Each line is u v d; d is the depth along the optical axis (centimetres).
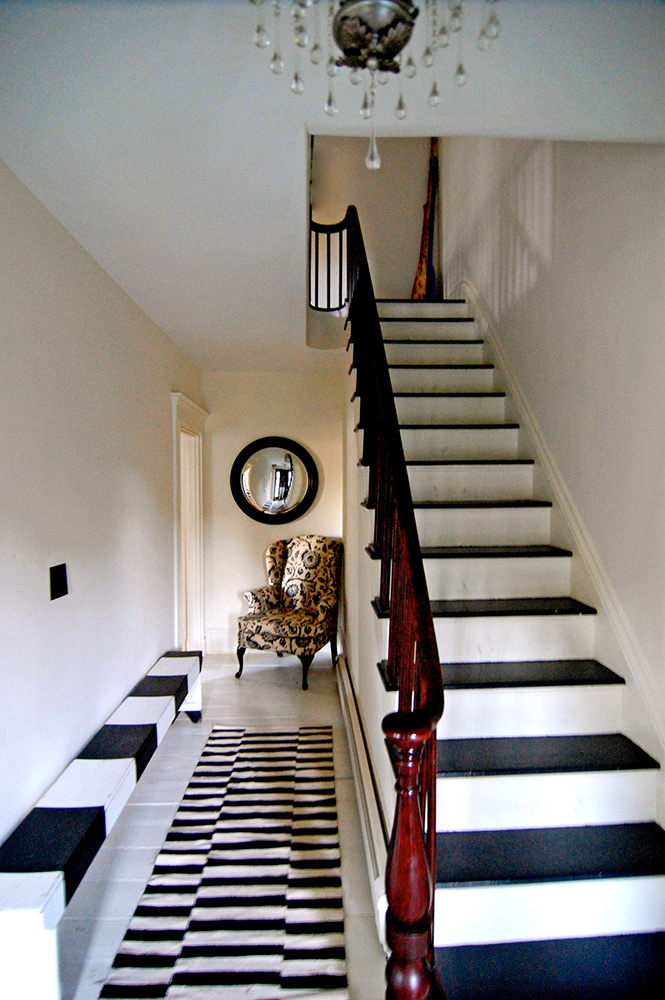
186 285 275
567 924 154
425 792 133
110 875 215
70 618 214
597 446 214
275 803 266
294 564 468
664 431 172
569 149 237
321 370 488
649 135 152
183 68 129
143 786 280
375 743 230
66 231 215
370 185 517
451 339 378
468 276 409
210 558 503
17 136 155
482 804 172
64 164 170
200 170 174
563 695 192
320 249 521
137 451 303
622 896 154
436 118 146
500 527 256
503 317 329
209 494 500
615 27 124
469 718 191
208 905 200
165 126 151
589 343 220
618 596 199
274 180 180
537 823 173
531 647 212
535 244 278
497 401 318
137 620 299
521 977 143
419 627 139
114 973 172
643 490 184
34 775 184
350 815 256
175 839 238
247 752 317
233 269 255
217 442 499
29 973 144
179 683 298
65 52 124
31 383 186
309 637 423
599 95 136
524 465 278
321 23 119
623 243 194
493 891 151
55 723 200
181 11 116
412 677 152
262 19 117
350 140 515
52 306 202
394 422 200
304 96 138
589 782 173
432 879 130
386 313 402
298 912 196
